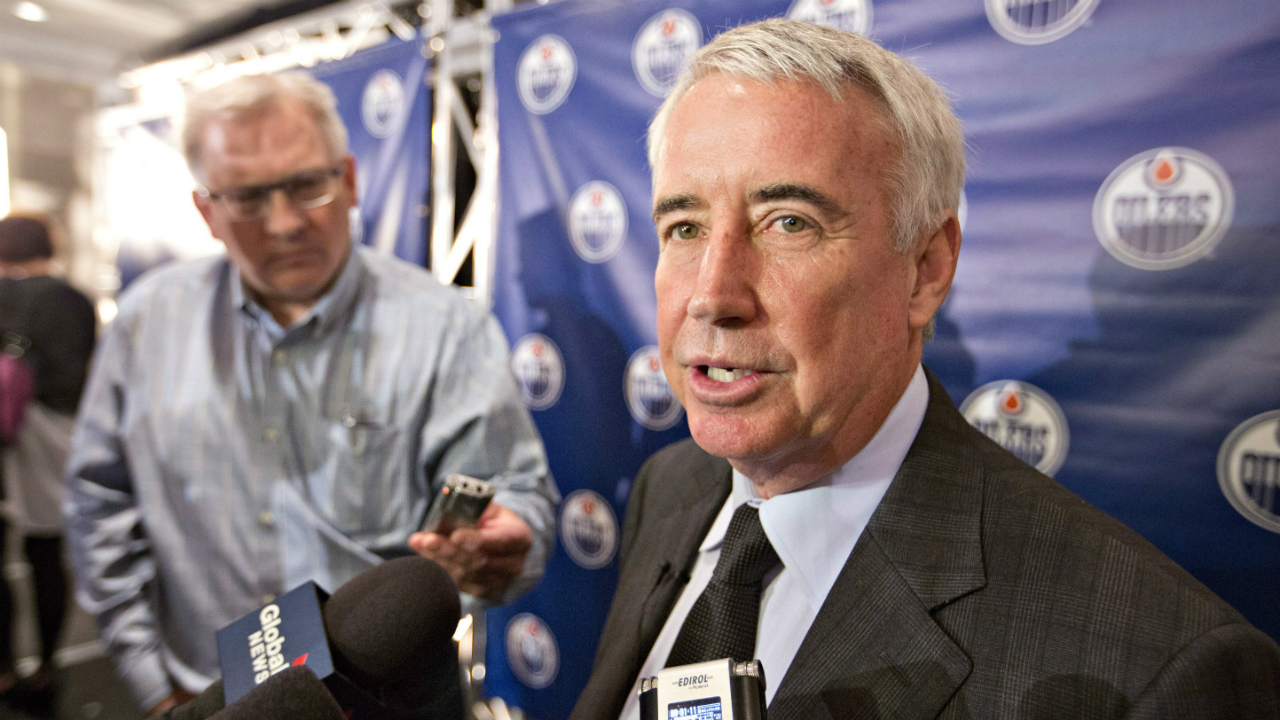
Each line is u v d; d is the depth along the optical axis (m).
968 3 1.49
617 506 2.06
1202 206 1.29
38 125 3.74
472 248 2.45
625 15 1.92
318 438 1.43
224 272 1.55
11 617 2.65
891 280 0.65
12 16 3.22
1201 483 1.33
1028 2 1.43
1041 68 1.42
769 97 0.60
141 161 3.18
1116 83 1.36
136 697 1.48
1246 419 1.28
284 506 1.42
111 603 1.51
